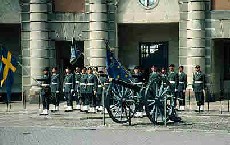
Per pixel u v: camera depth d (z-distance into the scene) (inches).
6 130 636.1
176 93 869.2
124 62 1173.1
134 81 738.2
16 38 1162.6
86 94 874.8
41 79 841.5
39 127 666.8
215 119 749.3
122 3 1069.8
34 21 1047.0
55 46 1082.1
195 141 528.1
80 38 1062.4
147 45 1176.2
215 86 1095.6
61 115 824.9
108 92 666.8
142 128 644.7
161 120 687.1
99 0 1050.1
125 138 556.1
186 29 1044.5
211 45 1040.8
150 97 668.1
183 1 1042.7
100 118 777.6
